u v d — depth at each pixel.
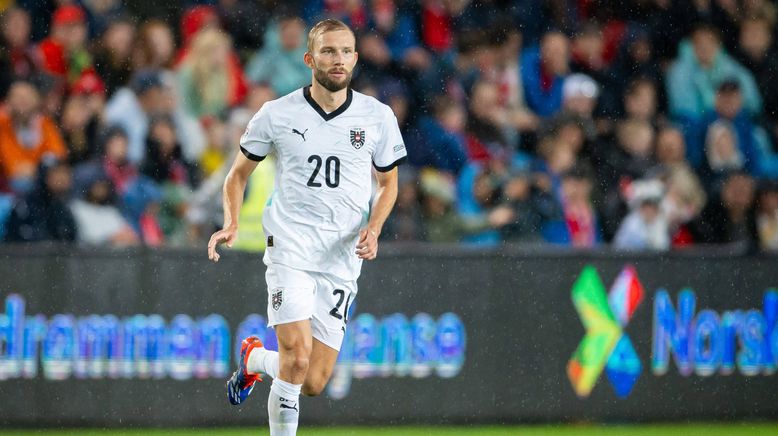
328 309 18.88
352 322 26.39
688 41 38.97
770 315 28.45
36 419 25.06
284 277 18.31
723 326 28.19
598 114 37.16
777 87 40.47
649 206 32.81
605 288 27.70
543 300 27.42
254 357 20.16
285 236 18.42
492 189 32.03
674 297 27.98
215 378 25.94
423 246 26.88
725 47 40.31
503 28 36.91
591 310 27.61
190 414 25.80
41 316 25.11
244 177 18.81
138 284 25.59
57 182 29.56
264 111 18.44
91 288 25.36
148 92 32.34
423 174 32.00
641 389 27.80
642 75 38.34
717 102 38.00
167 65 33.56
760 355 28.39
